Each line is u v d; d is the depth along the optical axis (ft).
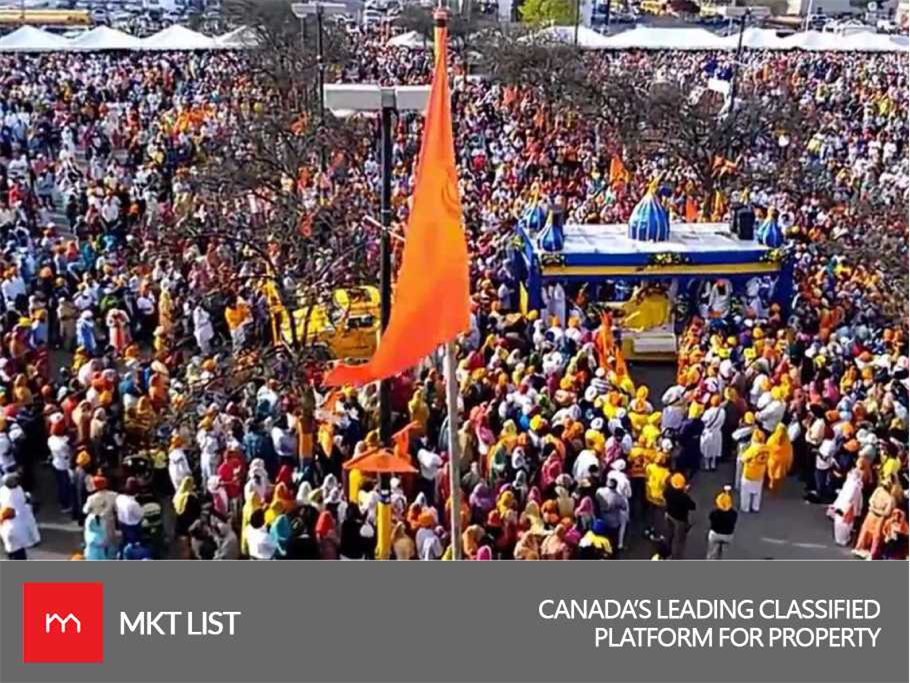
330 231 71.05
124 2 378.12
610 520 48.85
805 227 93.91
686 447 59.11
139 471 50.67
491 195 105.91
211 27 232.32
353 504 46.85
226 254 75.82
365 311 66.28
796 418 58.70
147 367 60.95
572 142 129.08
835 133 137.18
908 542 49.14
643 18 395.55
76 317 72.02
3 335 64.85
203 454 50.72
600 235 80.28
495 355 62.28
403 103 40.11
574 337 67.21
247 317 68.08
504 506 46.21
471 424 52.75
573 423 52.85
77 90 165.07
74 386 57.11
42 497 55.52
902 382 60.70
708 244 78.07
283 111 110.83
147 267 77.00
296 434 52.54
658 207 77.97
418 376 60.29
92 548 45.50
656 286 79.05
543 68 154.61
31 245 84.38
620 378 62.80
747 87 158.71
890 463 51.70
